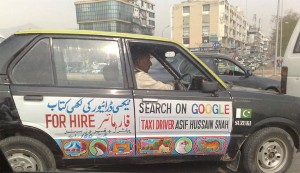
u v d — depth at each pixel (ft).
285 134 14.93
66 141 12.38
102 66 12.97
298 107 15.06
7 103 11.87
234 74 31.04
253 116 14.35
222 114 13.92
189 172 15.79
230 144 14.20
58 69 12.53
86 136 12.52
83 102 12.39
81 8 368.07
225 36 367.04
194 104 13.55
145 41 13.66
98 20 358.43
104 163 12.98
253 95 14.51
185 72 15.02
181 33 375.04
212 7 357.20
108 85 12.84
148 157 13.30
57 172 8.73
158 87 13.75
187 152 13.69
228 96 14.07
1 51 12.28
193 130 13.62
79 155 12.60
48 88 12.22
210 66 30.17
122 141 12.85
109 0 346.74
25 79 12.20
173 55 14.83
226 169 16.20
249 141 14.61
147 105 13.00
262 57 260.21
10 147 12.00
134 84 13.10
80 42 12.89
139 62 14.28
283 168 15.19
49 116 12.16
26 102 11.98
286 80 20.36
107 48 13.12
